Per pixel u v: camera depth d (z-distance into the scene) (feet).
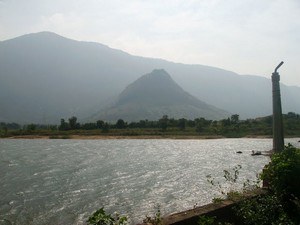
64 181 152.87
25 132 550.36
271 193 36.22
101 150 306.35
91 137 503.20
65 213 100.48
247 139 471.62
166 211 101.60
